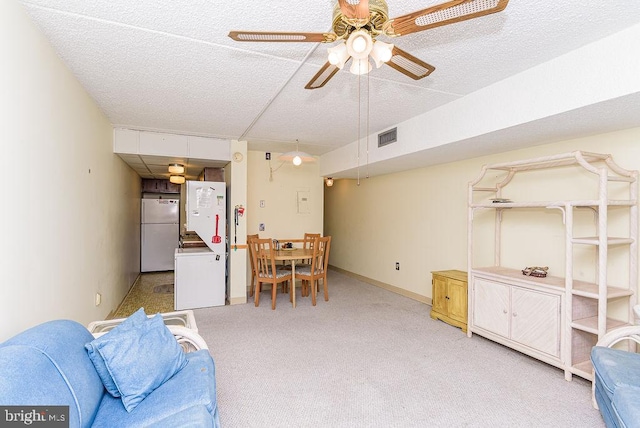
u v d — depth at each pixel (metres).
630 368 1.77
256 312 4.25
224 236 4.61
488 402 2.22
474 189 3.47
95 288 3.08
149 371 1.57
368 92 2.84
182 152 4.36
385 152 4.03
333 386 2.43
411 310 4.36
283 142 4.82
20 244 1.61
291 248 5.27
